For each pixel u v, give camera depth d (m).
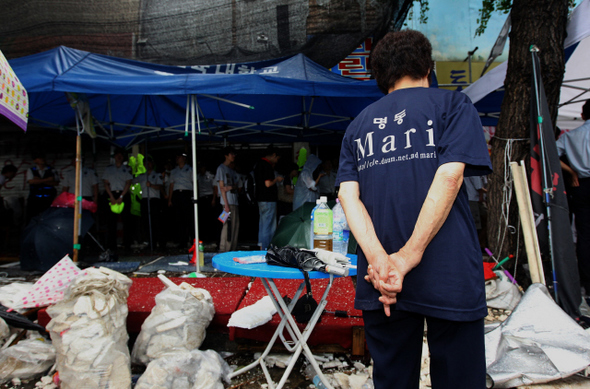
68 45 6.57
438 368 1.12
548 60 3.35
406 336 1.14
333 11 6.72
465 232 1.10
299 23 6.82
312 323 1.82
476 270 1.09
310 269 1.52
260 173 6.25
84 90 4.11
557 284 2.86
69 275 2.62
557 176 2.97
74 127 6.50
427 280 1.07
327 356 2.37
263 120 7.08
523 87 3.46
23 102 2.28
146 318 2.21
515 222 3.51
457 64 8.23
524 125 3.46
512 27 3.58
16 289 2.77
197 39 6.79
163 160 9.53
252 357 2.38
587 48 4.71
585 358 1.99
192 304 2.10
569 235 2.91
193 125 4.46
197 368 1.91
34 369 2.07
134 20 6.65
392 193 1.13
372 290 1.15
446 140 1.08
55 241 4.81
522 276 3.49
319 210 1.92
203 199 8.11
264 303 2.57
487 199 3.72
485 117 6.30
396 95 1.23
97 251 6.92
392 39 1.28
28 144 8.29
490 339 2.15
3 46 6.40
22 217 8.23
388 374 1.14
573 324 2.17
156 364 1.84
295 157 9.07
